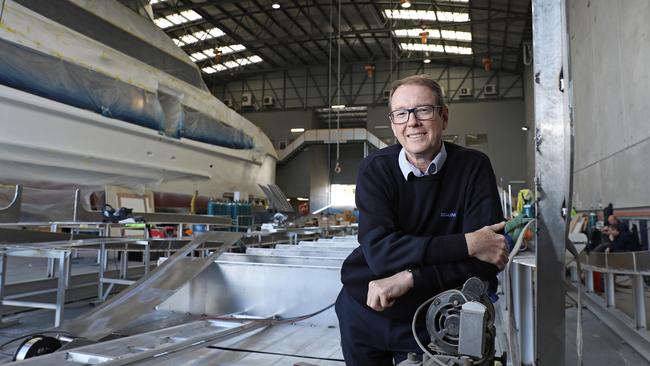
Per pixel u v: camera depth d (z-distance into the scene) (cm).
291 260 237
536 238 80
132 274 420
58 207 693
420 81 95
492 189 98
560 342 79
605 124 770
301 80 2184
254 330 185
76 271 462
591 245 598
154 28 858
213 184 1098
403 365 91
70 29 657
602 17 783
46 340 150
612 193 733
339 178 2255
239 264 223
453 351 79
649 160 582
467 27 1647
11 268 485
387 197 98
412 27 1599
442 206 97
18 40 582
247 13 1620
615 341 271
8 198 625
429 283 86
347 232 795
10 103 600
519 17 1435
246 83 2248
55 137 667
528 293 193
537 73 80
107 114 728
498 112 1947
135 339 155
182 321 212
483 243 86
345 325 102
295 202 2156
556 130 79
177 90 898
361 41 1848
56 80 639
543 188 79
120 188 802
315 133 2023
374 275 96
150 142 842
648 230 590
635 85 633
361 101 2112
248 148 1254
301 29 1806
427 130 93
